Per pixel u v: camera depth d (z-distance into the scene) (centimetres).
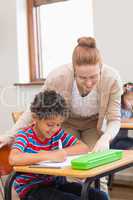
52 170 140
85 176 131
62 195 159
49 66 434
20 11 434
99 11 368
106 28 365
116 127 202
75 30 412
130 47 353
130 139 325
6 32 436
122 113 329
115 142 318
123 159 156
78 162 139
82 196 133
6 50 437
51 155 157
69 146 179
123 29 356
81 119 222
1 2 436
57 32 426
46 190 163
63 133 181
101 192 167
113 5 360
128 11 353
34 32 438
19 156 156
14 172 154
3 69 439
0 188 238
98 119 218
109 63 365
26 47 438
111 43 363
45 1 429
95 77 179
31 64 439
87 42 181
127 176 360
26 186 165
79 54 177
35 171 144
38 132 173
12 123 433
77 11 410
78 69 178
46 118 163
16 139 170
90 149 187
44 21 435
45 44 436
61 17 422
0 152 182
